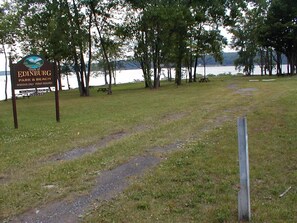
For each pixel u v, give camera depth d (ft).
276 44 141.49
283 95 54.90
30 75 41.32
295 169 18.30
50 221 14.07
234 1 120.78
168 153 23.48
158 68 110.11
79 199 16.21
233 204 14.34
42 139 31.48
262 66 183.62
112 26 100.63
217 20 121.80
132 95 82.58
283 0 133.69
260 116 35.65
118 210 14.53
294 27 132.46
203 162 20.49
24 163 23.13
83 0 90.53
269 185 16.25
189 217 13.47
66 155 25.08
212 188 16.31
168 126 34.01
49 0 94.17
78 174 19.95
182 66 153.79
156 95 76.02
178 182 17.47
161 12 97.76
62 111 56.08
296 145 22.91
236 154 21.89
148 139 28.45
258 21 164.25
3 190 17.72
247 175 12.64
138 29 106.11
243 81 110.11
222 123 33.86
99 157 23.48
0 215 14.76
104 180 18.72
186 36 111.34
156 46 107.86
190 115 40.91
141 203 14.99
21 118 50.29
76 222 13.79
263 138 25.39
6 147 28.50
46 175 19.99
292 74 141.69
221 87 87.45
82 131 34.32
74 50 95.61
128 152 24.39
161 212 14.05
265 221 12.69
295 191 15.37
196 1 111.75
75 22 94.22
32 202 16.05
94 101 73.20
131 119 40.34
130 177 18.92
